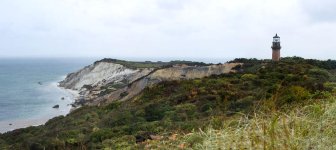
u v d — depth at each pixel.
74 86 120.06
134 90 55.91
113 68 107.25
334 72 32.03
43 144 22.52
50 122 37.09
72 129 26.08
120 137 17.00
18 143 28.00
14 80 169.12
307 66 32.81
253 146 4.89
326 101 7.06
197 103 23.28
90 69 121.00
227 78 31.42
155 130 16.95
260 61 50.47
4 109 85.94
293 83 21.48
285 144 4.66
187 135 7.29
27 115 77.56
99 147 15.97
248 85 27.22
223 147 5.20
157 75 57.62
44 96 108.88
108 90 83.19
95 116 32.34
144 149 9.73
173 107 23.67
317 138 4.88
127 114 24.88
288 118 5.88
